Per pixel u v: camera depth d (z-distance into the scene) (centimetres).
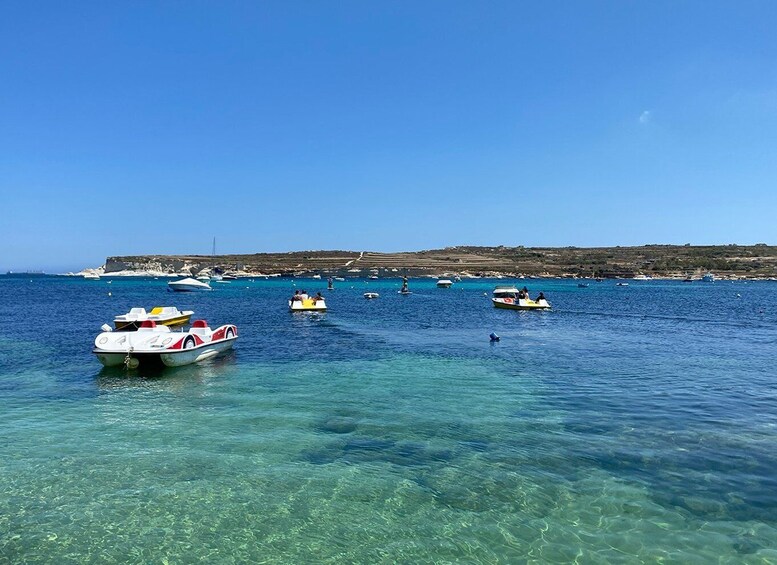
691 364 1884
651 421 1162
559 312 4478
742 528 700
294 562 631
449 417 1195
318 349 2231
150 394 1423
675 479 848
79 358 1997
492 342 2467
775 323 3525
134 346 1761
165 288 10075
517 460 932
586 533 690
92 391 1462
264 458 945
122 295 7444
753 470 882
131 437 1059
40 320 3534
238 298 6738
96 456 953
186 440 1038
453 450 984
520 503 771
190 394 1420
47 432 1092
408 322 3500
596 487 820
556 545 662
